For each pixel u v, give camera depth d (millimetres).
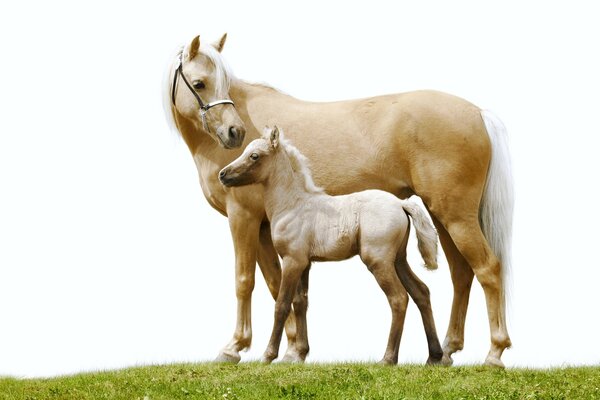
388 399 11875
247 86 15297
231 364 14125
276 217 13891
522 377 13055
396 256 13828
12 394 13242
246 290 14695
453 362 14734
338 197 13922
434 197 14242
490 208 14445
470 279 14727
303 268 13867
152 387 12922
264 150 13797
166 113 15266
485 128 14438
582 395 12266
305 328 14281
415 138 14281
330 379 12875
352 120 14656
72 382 13703
